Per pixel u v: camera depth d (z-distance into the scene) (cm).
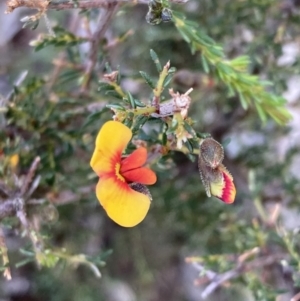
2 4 19
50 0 8
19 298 17
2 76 17
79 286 16
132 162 7
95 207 15
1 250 8
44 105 11
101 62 10
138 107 7
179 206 14
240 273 10
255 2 12
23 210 8
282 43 13
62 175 11
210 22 13
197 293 19
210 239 15
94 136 11
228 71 9
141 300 18
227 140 9
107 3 8
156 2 7
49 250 9
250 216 14
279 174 14
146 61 15
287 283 13
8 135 11
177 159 14
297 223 15
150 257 17
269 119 14
